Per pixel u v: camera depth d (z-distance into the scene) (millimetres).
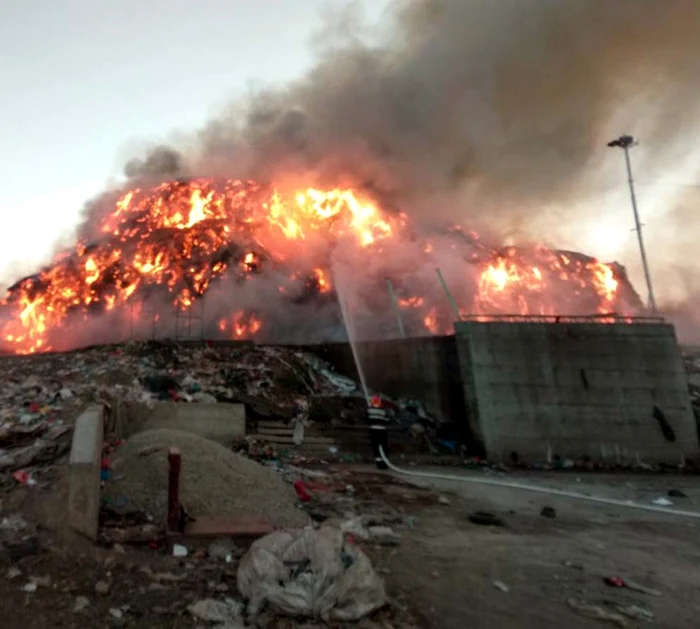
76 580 4543
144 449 7969
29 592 4223
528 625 4219
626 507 10016
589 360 18031
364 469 13578
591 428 17250
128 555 5250
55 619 3857
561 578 5430
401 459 15633
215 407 14594
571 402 17500
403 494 10141
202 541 5773
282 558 4355
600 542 7102
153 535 5773
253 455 13461
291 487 9406
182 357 19859
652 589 5195
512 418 17125
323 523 7301
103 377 16297
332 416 17672
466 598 4762
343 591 4066
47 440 8008
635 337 18406
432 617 4266
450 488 11281
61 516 5566
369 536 6695
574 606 4633
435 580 5199
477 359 17766
